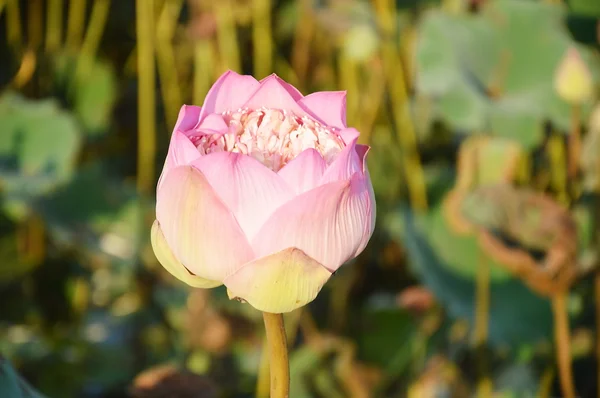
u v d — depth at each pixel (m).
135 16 2.46
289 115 0.98
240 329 1.66
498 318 1.58
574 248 1.39
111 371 1.71
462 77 1.64
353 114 1.96
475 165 1.66
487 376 1.56
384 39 1.86
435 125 2.11
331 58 2.15
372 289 2.02
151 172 2.02
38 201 1.78
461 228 1.65
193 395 1.28
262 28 2.05
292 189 0.93
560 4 1.78
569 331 1.63
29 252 1.95
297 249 0.92
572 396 1.41
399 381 1.74
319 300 1.91
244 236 0.93
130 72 2.44
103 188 1.89
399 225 1.76
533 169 1.88
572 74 1.45
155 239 0.96
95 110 2.26
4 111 1.88
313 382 1.63
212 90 0.98
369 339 1.78
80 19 2.28
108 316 1.88
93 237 1.79
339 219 0.93
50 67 2.23
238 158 0.92
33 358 1.70
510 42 1.73
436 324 1.72
